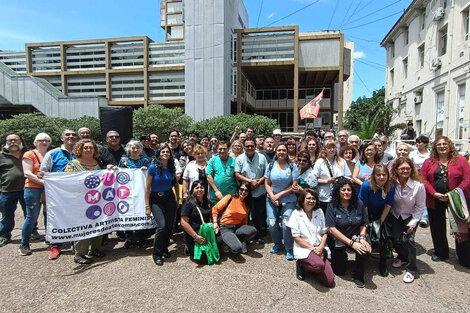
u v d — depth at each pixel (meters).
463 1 12.30
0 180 4.68
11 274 3.70
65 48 31.67
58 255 4.26
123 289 3.33
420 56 17.28
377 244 3.70
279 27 27.06
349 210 3.65
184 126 22.23
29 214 4.29
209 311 2.91
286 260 4.17
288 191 4.25
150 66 30.06
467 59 11.84
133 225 4.59
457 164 3.94
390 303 3.04
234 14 29.52
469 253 3.80
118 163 4.96
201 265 3.99
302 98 36.03
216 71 26.06
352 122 31.92
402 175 3.62
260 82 34.62
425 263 4.00
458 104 12.72
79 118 23.86
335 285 3.44
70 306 3.00
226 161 4.83
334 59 27.11
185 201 4.27
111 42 30.47
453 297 3.14
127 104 30.72
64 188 4.08
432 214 4.08
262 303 3.04
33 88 26.31
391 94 22.23
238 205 4.41
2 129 19.45
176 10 48.66
